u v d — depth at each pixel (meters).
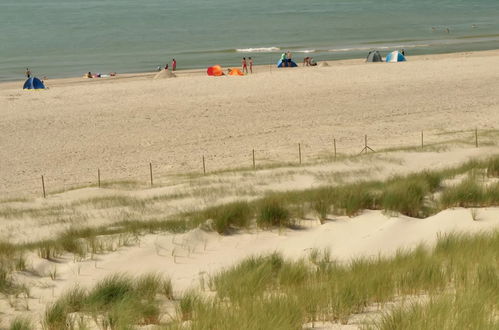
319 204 31.66
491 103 85.56
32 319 18.11
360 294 14.85
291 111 82.19
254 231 29.47
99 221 36.84
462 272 16.03
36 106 87.69
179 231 29.66
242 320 12.98
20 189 51.16
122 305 16.80
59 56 178.62
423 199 32.34
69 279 23.55
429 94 92.69
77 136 70.50
